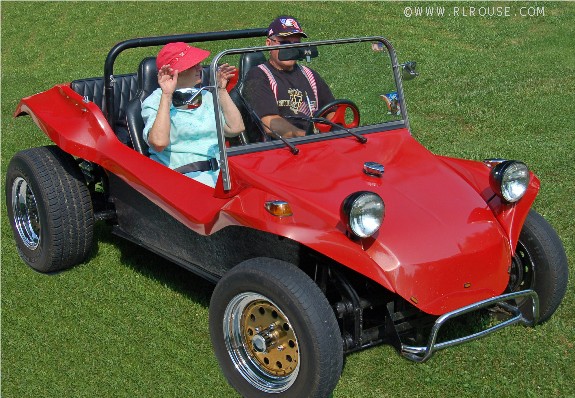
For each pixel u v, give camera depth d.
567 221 6.49
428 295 4.11
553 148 8.30
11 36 16.67
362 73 5.38
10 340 5.03
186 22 16.33
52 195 5.68
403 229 4.26
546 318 4.87
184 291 5.61
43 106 5.99
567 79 11.22
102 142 5.46
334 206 4.28
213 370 4.64
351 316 4.25
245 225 4.21
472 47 13.56
